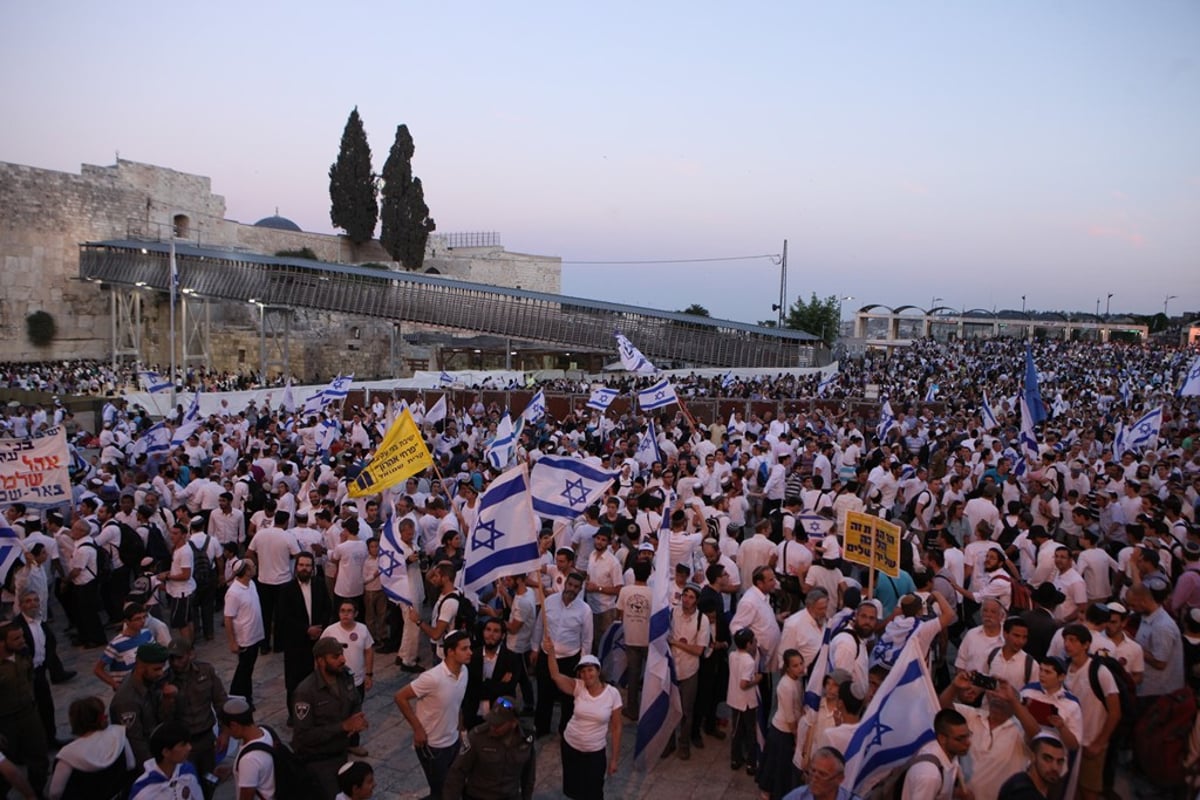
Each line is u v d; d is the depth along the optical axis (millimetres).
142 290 55594
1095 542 10234
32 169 52156
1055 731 5840
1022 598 8469
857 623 6926
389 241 68938
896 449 17312
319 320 59156
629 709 9039
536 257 83250
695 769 8016
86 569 10781
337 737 6320
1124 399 33656
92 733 5953
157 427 18047
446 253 77812
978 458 16703
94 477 14312
